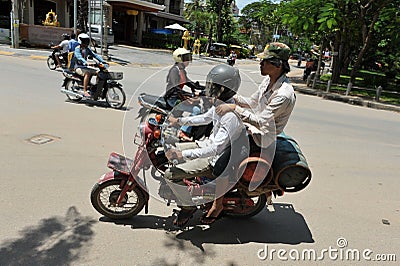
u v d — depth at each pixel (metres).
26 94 8.28
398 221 3.75
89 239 3.05
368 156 5.99
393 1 14.38
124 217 3.41
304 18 14.85
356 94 14.93
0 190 3.71
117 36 32.72
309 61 21.06
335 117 9.59
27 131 5.66
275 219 3.65
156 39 31.95
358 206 4.05
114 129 6.16
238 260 2.94
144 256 2.89
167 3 37.38
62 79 10.66
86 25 18.83
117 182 3.29
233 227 3.45
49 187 3.88
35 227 3.14
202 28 37.91
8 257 2.73
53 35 19.30
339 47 18.19
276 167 3.00
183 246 3.08
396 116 10.95
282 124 3.09
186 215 3.27
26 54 15.89
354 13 14.83
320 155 5.84
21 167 4.32
